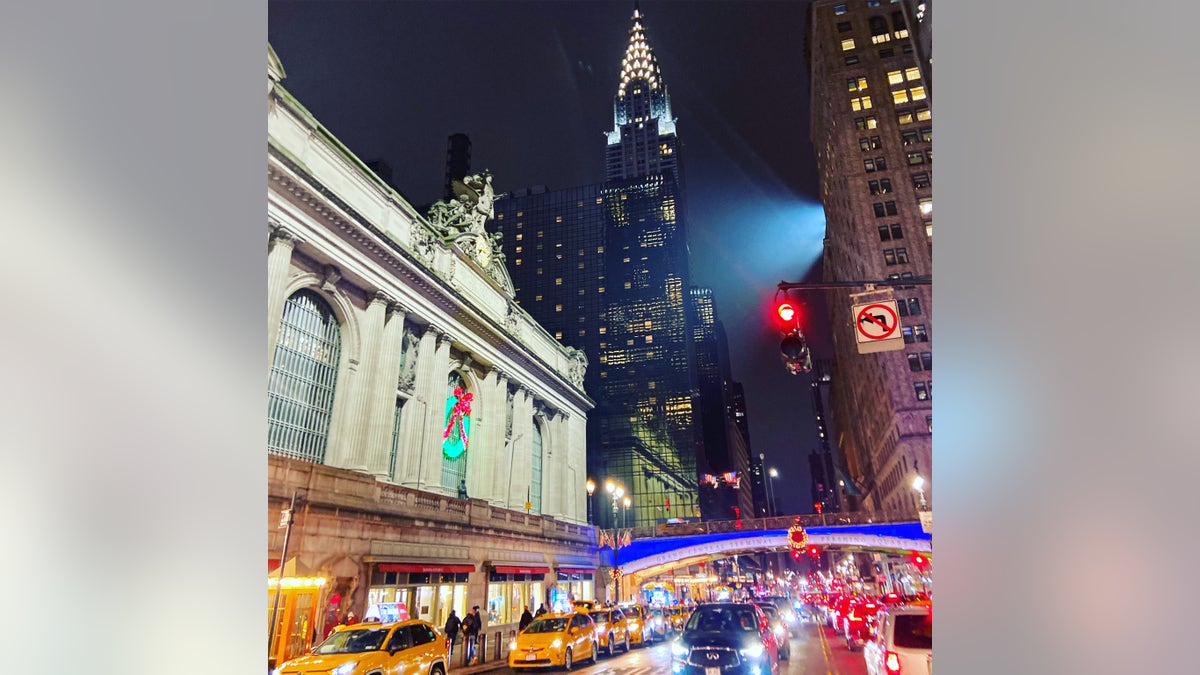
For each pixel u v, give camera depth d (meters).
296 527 23.14
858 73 81.81
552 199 163.75
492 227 165.00
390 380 31.48
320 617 23.16
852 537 53.97
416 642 14.47
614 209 168.00
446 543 32.53
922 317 67.31
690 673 12.47
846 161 78.00
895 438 66.44
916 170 75.56
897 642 8.34
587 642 21.20
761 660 12.49
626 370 150.00
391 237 31.58
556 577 45.81
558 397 54.25
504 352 44.41
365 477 27.42
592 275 155.25
